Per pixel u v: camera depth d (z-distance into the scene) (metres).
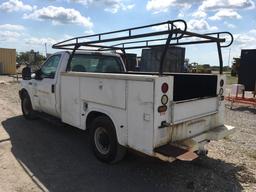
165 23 3.50
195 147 3.96
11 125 7.01
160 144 3.64
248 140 6.05
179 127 3.84
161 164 4.55
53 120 6.02
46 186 3.79
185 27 3.48
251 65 11.84
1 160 4.67
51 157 4.84
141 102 3.65
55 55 5.98
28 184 3.83
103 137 4.53
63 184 3.85
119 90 3.97
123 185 3.84
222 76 4.59
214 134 4.26
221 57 4.56
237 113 9.57
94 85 4.46
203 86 4.72
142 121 3.66
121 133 4.03
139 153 4.13
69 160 4.71
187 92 4.60
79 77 4.83
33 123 7.24
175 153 3.49
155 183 3.91
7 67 30.19
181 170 4.34
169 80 3.59
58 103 5.64
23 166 4.44
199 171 4.31
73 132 6.43
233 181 4.00
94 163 4.59
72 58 5.57
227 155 5.04
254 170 4.39
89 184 3.86
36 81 6.61
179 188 3.77
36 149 5.24
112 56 6.43
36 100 6.76
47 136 6.09
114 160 4.39
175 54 12.11
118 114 4.04
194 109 4.05
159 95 3.52
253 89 11.88
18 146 5.40
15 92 13.92
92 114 4.73
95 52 6.06
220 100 4.59
